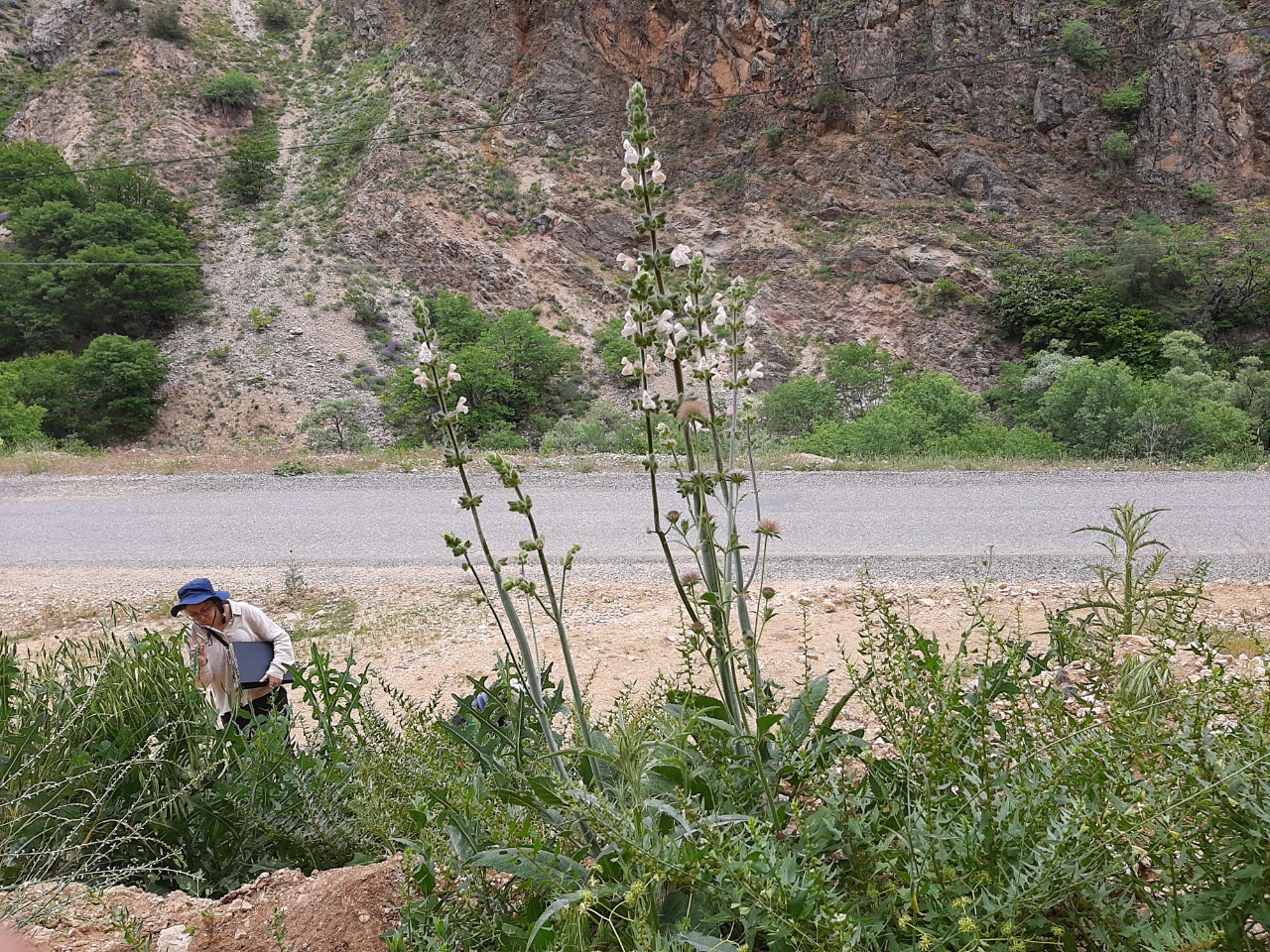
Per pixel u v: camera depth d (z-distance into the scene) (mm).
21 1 102625
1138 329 48125
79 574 10812
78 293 55156
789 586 8695
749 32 66562
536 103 71062
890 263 56250
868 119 63219
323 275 59906
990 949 1732
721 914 1884
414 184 65750
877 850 1958
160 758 3242
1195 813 1884
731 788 2236
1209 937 1599
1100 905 1794
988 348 52188
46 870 2697
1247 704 2201
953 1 63125
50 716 3334
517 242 63656
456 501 2398
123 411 49406
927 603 7805
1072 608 3814
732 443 2410
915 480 14945
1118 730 2184
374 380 51500
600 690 6148
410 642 7926
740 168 64625
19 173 65000
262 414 49688
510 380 45531
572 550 2424
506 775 2457
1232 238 53406
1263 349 48156
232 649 4652
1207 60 59156
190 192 70812
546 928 1858
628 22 71188
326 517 13562
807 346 54594
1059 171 60562
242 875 3186
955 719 2355
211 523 13398
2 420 32375
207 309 57250
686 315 2291
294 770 3334
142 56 83125
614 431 29469
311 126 79062
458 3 78438
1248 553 9625
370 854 3168
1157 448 22859
